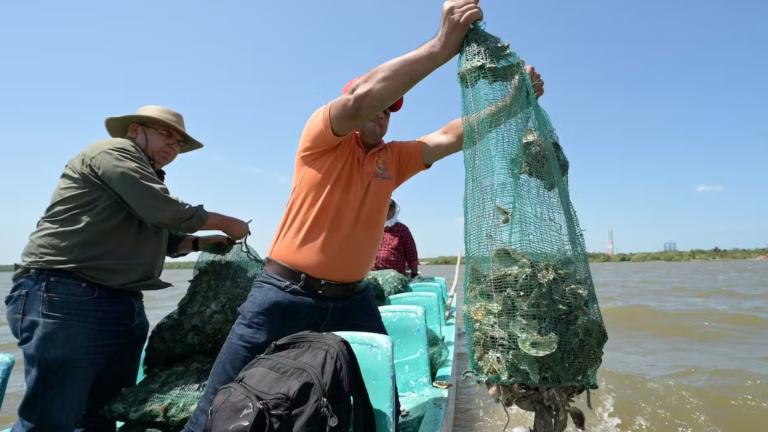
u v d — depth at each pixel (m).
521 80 2.16
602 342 2.01
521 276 1.99
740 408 6.05
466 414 5.73
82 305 2.64
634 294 20.64
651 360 8.47
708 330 11.31
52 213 2.70
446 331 5.88
